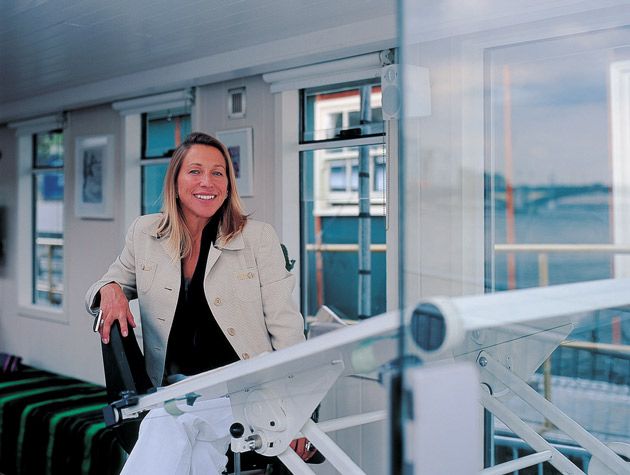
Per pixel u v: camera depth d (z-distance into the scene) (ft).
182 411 6.08
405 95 4.06
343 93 11.36
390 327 4.01
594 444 5.74
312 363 4.88
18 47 11.34
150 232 7.66
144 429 6.39
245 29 10.23
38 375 16.10
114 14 9.51
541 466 5.98
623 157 5.49
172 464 6.21
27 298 17.87
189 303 7.54
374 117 11.10
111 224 15.03
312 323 10.85
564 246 5.40
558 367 5.56
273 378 5.30
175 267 7.50
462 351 4.49
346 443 5.94
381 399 5.00
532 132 5.53
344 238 13.65
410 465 3.62
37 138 17.60
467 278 4.79
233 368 5.26
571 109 5.56
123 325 6.93
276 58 10.83
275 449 5.70
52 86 14.80
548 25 5.50
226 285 7.58
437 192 4.63
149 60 12.26
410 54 4.43
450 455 3.68
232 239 7.63
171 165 7.65
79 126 15.83
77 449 11.74
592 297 5.37
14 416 13.19
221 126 12.75
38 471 12.52
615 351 5.56
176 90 13.34
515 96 5.47
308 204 12.28
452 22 4.94
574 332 5.33
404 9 4.22
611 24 5.48
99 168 15.23
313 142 11.56
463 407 3.74
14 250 17.93
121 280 7.84
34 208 17.88
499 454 6.01
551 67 5.58
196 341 7.53
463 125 5.02
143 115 14.71
